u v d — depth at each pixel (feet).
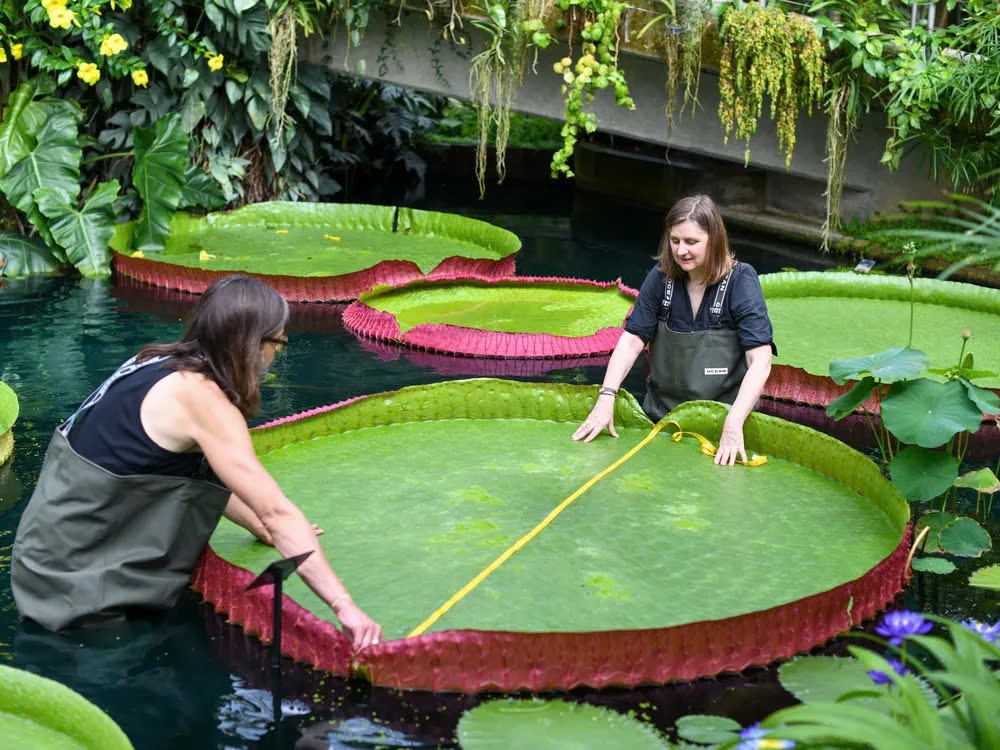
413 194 30.30
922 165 23.27
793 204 25.96
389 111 31.63
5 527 10.53
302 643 8.51
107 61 22.49
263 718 7.79
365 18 23.45
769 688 8.26
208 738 7.54
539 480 11.37
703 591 9.14
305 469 11.51
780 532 10.31
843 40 21.20
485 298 19.08
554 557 9.68
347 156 28.14
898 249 22.79
